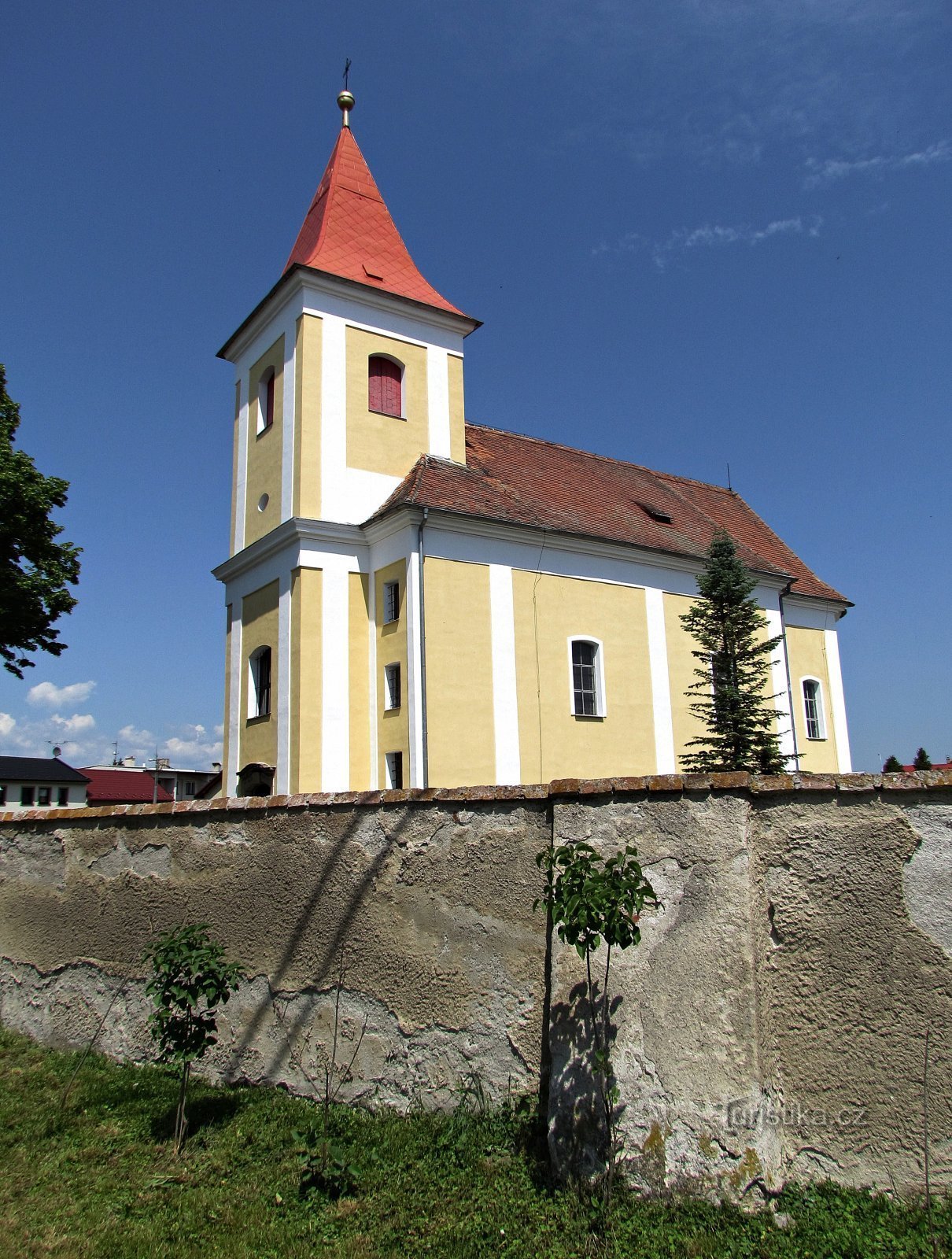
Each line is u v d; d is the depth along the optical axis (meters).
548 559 20.86
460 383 23.22
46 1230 4.74
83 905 8.01
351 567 20.12
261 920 6.74
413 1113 5.62
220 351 24.02
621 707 21.36
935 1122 4.40
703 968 4.66
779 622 26.47
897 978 4.56
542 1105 5.17
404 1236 4.49
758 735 20.03
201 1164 5.42
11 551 23.27
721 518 30.03
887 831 4.69
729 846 4.77
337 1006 6.18
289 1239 4.52
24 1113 6.34
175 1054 5.84
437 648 18.64
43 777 54.16
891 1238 4.11
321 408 20.66
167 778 58.81
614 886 4.49
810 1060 4.61
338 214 23.47
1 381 23.70
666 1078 4.61
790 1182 4.47
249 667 21.25
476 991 5.57
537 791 5.51
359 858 6.26
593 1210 4.47
